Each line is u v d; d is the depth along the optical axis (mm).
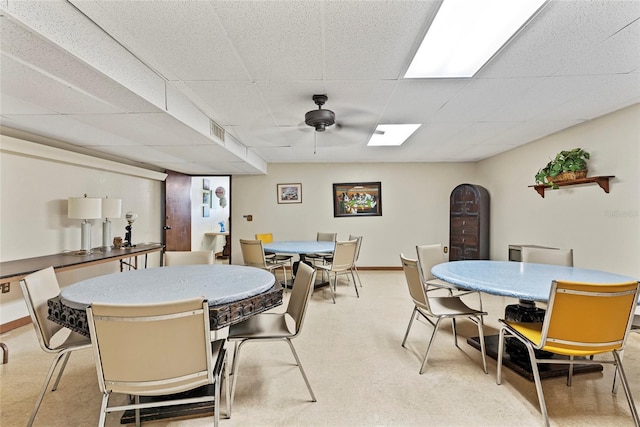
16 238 3029
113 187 4344
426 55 1958
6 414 1754
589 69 2160
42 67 1636
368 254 6145
